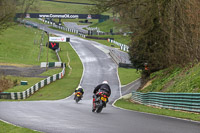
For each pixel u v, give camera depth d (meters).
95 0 57.69
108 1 57.28
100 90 29.16
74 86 89.25
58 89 84.12
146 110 33.34
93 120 21.91
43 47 171.88
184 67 50.56
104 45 198.38
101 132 16.41
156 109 35.94
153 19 59.09
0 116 23.38
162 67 61.84
